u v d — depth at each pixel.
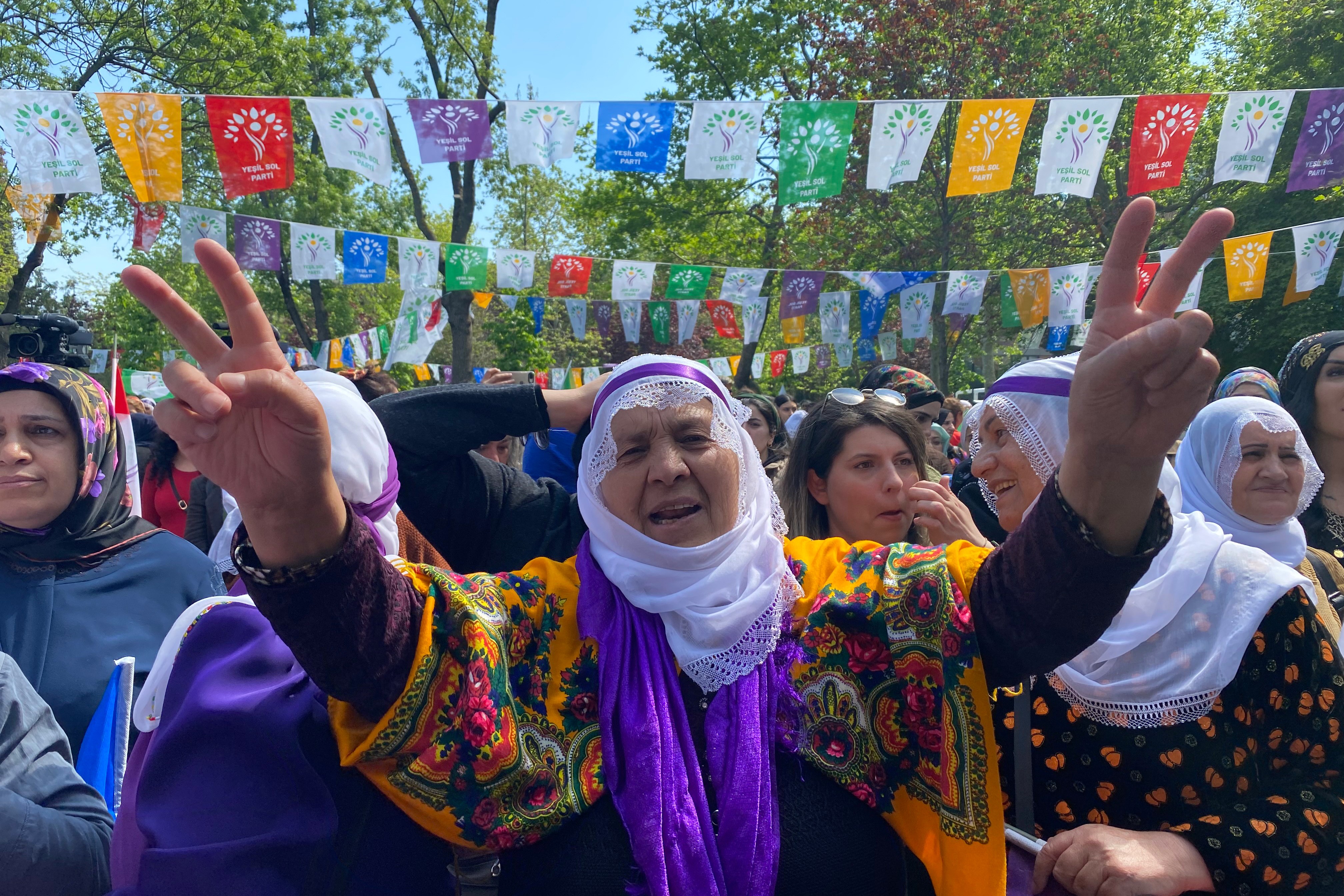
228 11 12.22
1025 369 1.82
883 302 8.46
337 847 1.26
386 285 22.16
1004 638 1.25
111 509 2.34
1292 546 2.20
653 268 7.86
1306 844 1.38
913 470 2.48
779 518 1.59
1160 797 1.55
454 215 13.76
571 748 1.34
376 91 14.23
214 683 1.35
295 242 6.45
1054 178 4.89
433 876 1.34
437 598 1.31
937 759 1.33
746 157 4.85
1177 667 1.56
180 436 1.02
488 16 13.54
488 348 25.52
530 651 1.43
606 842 1.29
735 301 8.09
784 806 1.33
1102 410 1.06
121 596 2.22
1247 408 2.22
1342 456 2.96
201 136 12.24
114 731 1.90
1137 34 16.66
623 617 1.45
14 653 2.05
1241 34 17.28
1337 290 15.21
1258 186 15.60
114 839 1.33
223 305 1.04
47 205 8.74
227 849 1.19
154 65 12.12
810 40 15.69
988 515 2.88
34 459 2.14
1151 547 1.12
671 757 1.31
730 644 1.41
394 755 1.24
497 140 13.70
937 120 4.80
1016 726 1.64
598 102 4.80
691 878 1.23
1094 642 1.19
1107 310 1.10
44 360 2.38
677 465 1.45
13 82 11.21
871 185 4.88
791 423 5.48
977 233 16.64
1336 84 15.45
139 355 19.89
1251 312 16.36
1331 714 1.51
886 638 1.40
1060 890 1.45
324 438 1.04
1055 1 16.09
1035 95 15.74
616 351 22.89
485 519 1.97
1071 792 1.63
